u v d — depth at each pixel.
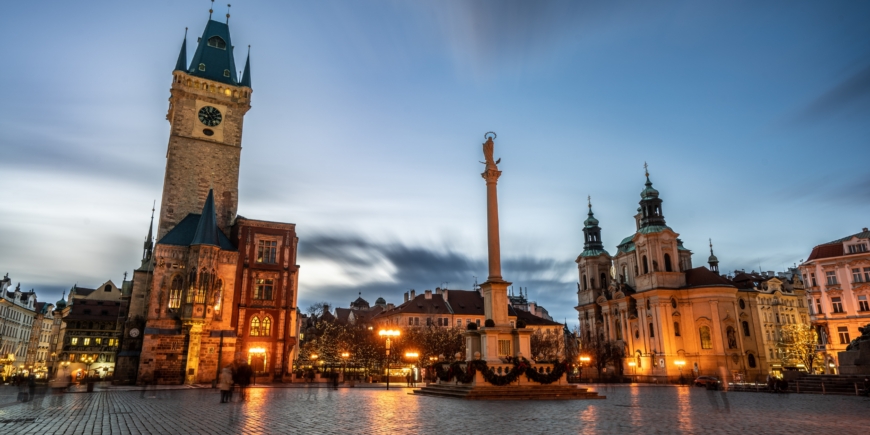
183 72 72.19
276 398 33.19
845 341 70.25
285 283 65.31
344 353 77.50
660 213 95.25
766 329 96.75
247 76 76.69
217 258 60.41
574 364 95.94
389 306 140.88
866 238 70.81
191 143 71.50
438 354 88.69
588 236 114.00
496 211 38.31
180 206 69.00
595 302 107.62
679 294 88.62
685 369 84.50
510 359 34.34
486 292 37.28
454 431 16.70
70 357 99.81
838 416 22.47
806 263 75.62
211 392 40.62
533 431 16.72
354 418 20.59
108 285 110.62
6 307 117.19
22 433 16.66
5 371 105.44
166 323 58.28
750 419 20.97
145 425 18.67
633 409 25.39
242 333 61.81
